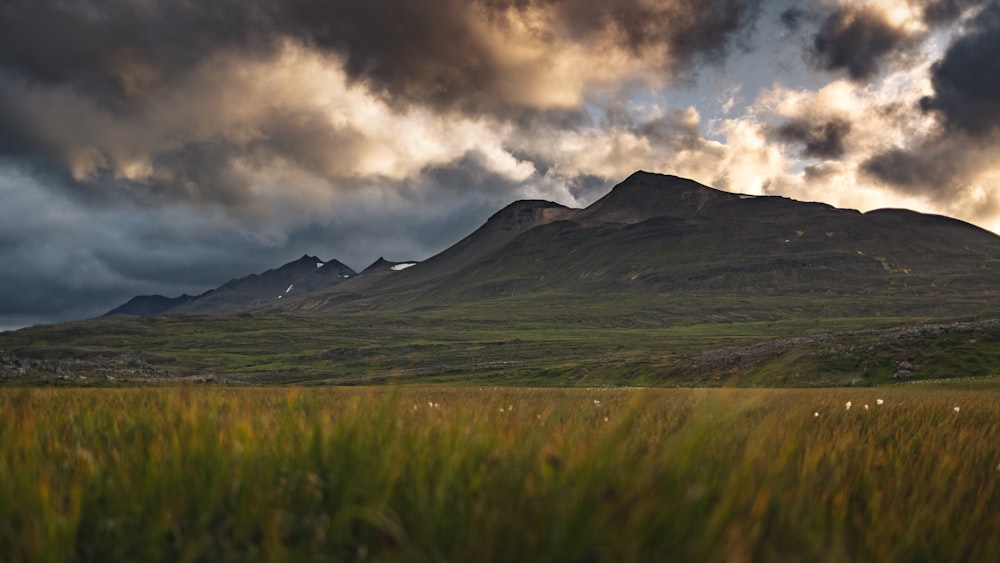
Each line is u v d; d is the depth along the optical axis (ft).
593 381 352.28
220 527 9.51
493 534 8.00
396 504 10.21
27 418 16.84
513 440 13.43
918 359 263.08
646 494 8.14
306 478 10.92
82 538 9.59
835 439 19.74
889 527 10.66
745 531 8.27
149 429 15.48
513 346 642.63
